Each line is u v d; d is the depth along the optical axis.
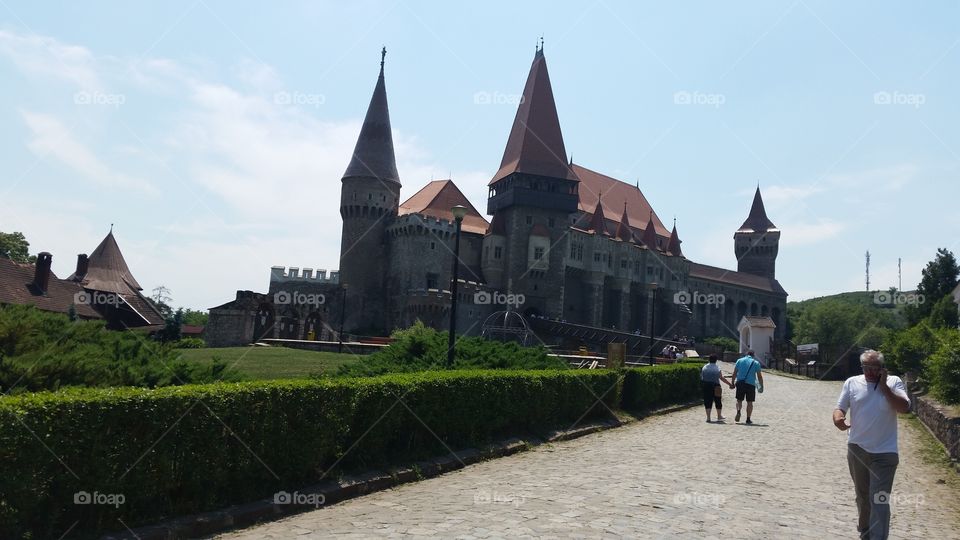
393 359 19.06
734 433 17.44
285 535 7.50
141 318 56.59
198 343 56.97
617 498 9.31
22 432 6.34
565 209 91.44
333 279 86.50
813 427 19.25
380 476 10.45
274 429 8.97
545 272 90.62
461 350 19.16
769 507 9.21
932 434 18.88
